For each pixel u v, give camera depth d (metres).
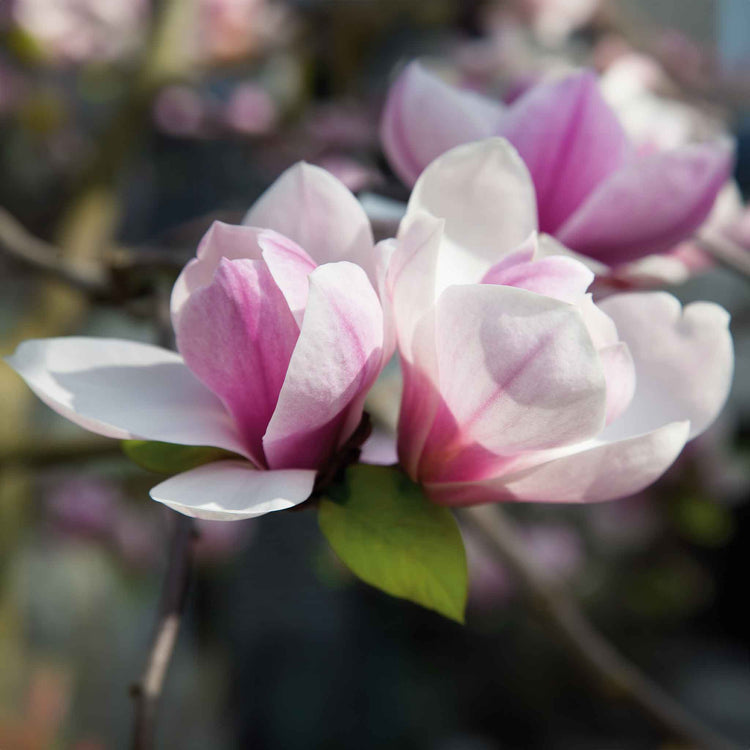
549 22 1.47
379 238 0.69
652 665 2.40
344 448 0.61
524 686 2.50
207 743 2.26
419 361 0.59
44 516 1.95
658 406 0.61
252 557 2.29
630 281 0.69
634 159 0.68
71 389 0.60
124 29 1.55
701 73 1.41
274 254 0.58
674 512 1.66
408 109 0.70
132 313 0.81
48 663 1.93
